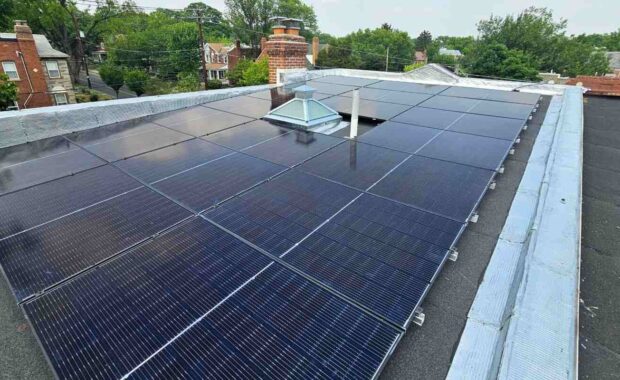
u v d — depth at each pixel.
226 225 3.63
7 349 2.60
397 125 6.62
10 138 6.26
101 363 2.21
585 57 58.88
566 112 6.87
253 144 5.93
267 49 11.61
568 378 1.79
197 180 4.65
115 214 3.89
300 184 4.44
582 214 4.55
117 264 3.09
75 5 52.62
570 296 2.29
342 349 2.29
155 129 6.98
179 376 2.13
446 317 2.70
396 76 16.47
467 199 4.00
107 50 62.28
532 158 5.28
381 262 3.06
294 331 2.43
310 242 3.33
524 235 3.56
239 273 2.96
